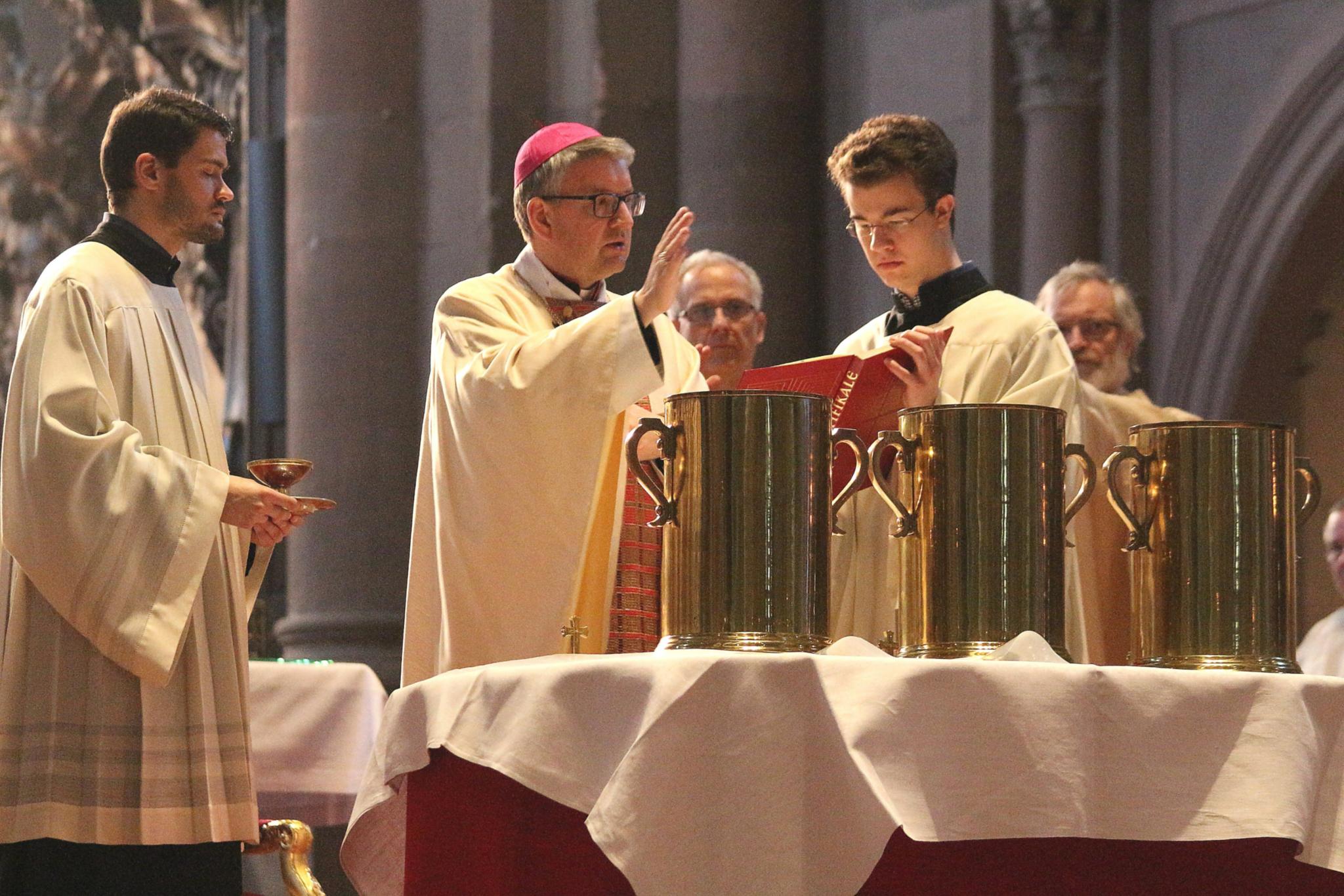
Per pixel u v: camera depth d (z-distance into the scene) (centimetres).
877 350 1252
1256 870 959
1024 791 898
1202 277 2966
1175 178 3006
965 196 3034
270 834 1419
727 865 872
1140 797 921
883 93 3120
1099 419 1838
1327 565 3225
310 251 3148
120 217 1348
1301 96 2822
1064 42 2997
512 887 953
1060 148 2998
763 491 983
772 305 3073
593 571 1278
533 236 1388
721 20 3091
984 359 1358
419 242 3112
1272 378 2969
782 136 3105
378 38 3125
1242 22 2920
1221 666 1028
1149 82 3045
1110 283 2008
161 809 1253
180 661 1277
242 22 4150
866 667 903
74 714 1254
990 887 935
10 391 1268
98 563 1226
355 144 3122
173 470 1246
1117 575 1658
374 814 1093
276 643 3775
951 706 902
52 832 1234
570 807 927
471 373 1259
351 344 3106
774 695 888
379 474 3094
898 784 885
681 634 989
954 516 1012
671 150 3098
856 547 1317
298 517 1264
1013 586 1004
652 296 1229
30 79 4594
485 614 1268
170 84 4316
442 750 995
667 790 875
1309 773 936
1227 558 1036
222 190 1362
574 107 3064
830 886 878
